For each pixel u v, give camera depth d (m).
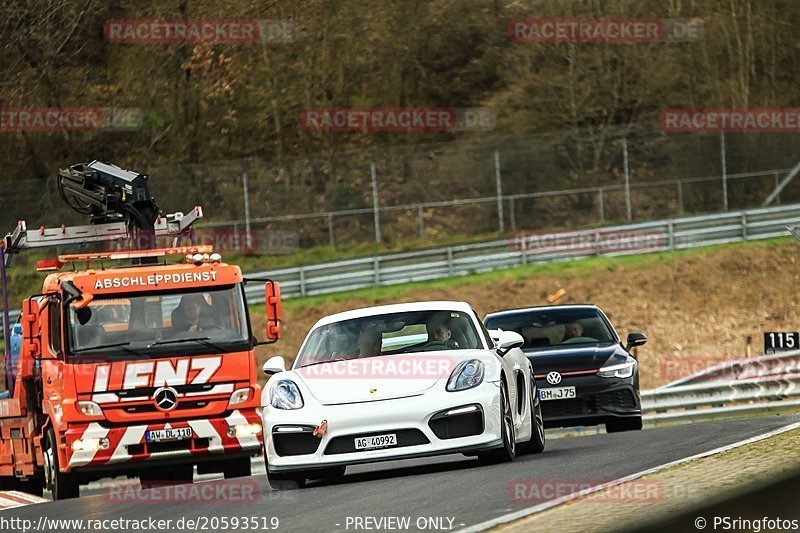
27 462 53.00
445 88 177.88
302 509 29.14
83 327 47.47
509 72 168.38
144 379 47.31
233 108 159.12
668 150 153.50
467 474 33.28
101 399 46.91
